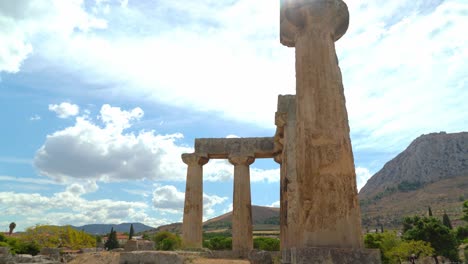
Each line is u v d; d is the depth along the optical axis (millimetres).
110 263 17375
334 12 8617
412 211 178750
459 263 52594
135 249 23406
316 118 7926
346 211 7266
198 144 26812
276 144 23797
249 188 26094
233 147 26594
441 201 184625
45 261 22766
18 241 56531
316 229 7199
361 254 6672
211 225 141500
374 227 154875
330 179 7453
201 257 18969
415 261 45000
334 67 8398
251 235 25234
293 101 19297
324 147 7691
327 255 6695
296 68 8750
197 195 25828
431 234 54938
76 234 69812
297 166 8008
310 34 8617
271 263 16484
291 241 15688
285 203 18938
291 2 8859
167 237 25719
